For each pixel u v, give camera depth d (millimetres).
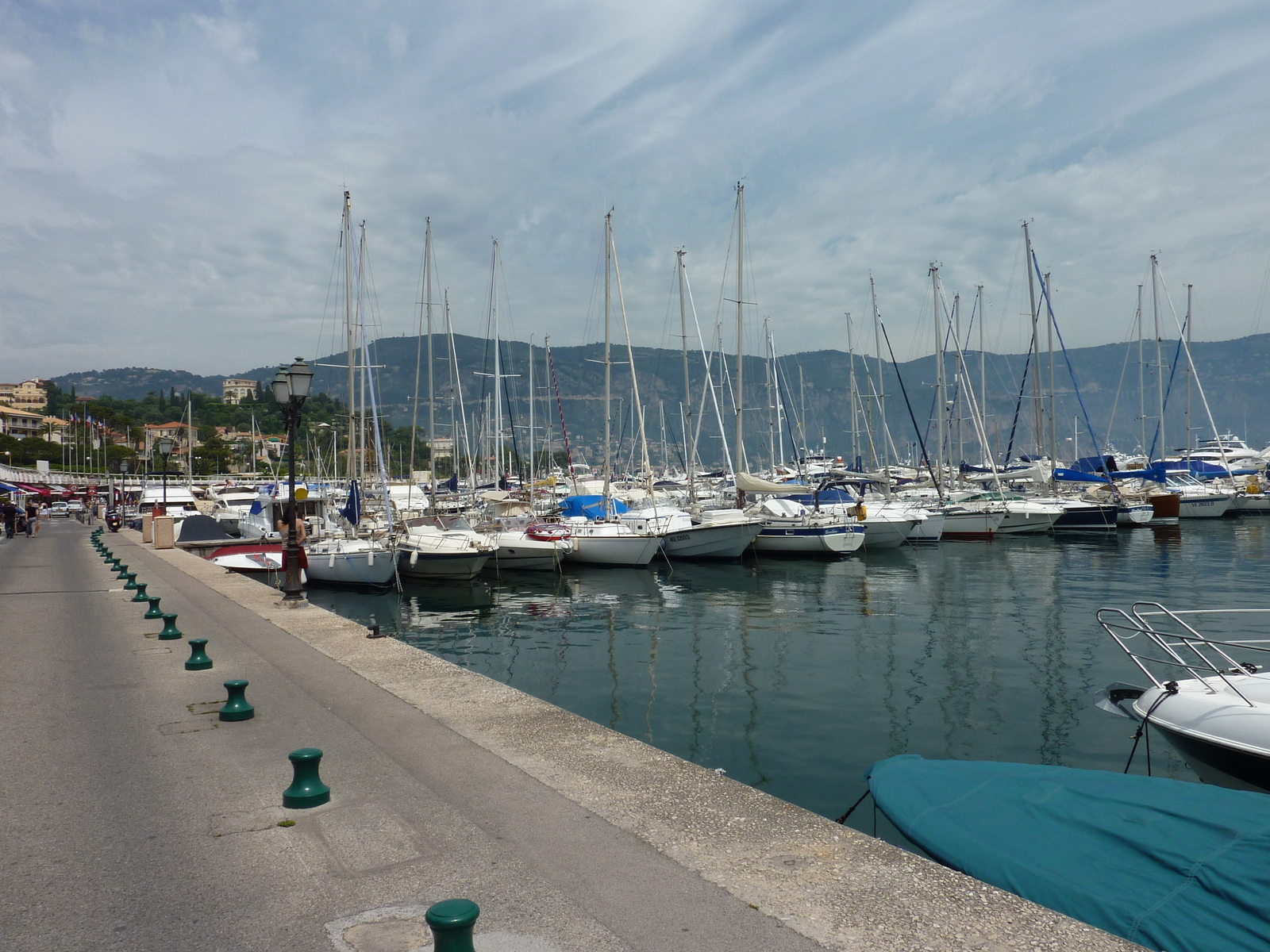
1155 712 8133
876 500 40906
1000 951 3357
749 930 3512
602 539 29812
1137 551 34906
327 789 5051
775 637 17812
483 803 4988
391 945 3373
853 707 12250
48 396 198500
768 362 57219
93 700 7574
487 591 25531
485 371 57094
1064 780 5695
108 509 59344
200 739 6324
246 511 47219
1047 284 48938
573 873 4059
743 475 34156
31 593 16141
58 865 4172
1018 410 51594
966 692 12992
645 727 11414
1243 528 45062
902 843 7637
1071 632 17797
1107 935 3512
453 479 47094
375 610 22500
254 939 3432
